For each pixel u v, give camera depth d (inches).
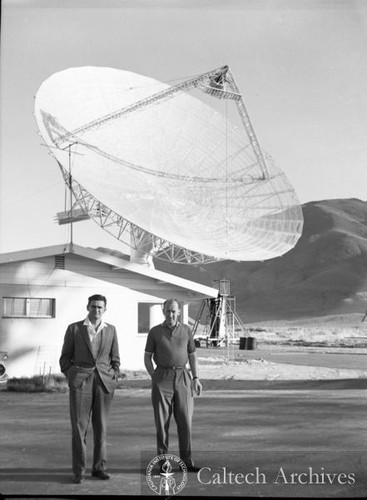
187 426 279.6
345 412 456.8
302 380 745.6
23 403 513.0
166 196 1034.1
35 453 313.1
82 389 271.4
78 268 774.5
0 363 659.4
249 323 4832.7
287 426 391.5
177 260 1053.2
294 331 3378.4
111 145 1034.7
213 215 1077.1
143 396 567.5
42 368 740.7
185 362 287.4
